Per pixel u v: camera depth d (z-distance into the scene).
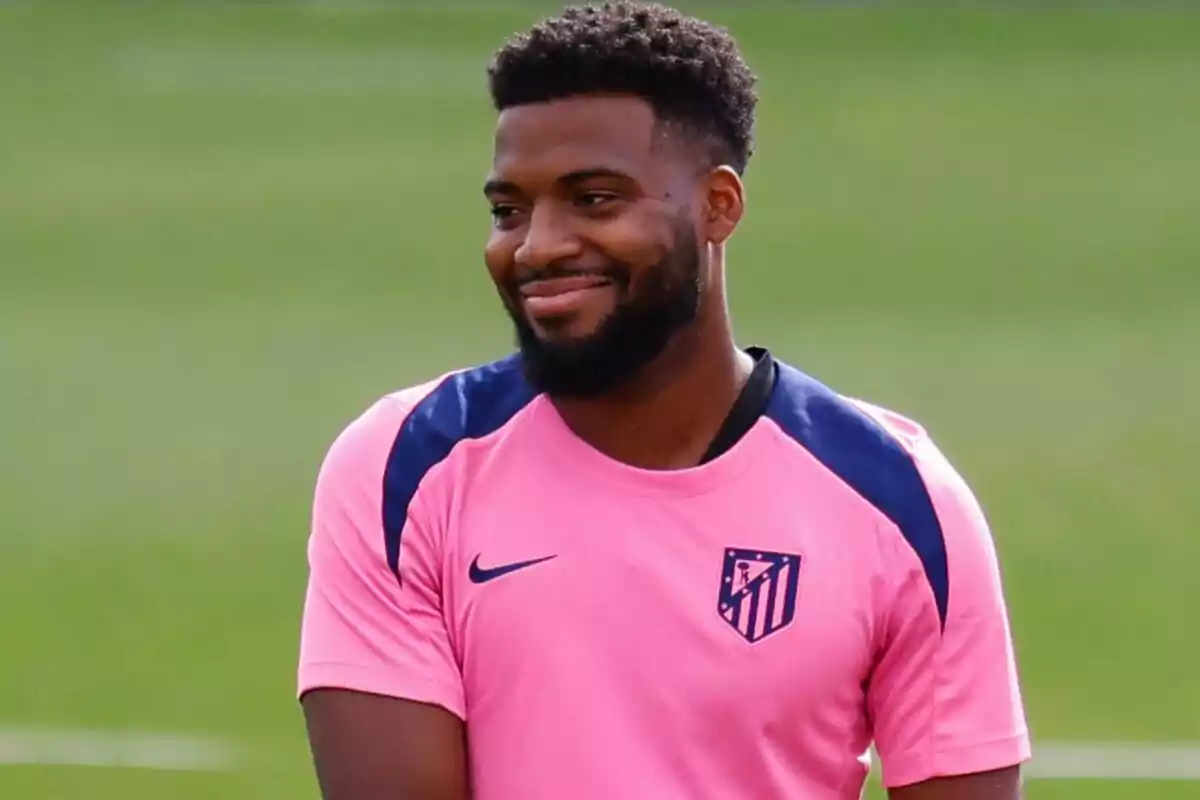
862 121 99.75
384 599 9.94
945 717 10.02
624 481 9.91
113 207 80.75
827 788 9.97
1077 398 51.44
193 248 73.31
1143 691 30.38
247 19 123.88
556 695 9.69
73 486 42.88
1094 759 27.41
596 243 9.62
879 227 77.69
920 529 10.02
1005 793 10.06
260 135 96.94
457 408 10.31
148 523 39.94
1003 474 44.16
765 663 9.71
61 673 30.94
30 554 37.72
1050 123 99.12
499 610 9.80
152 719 28.89
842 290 66.94
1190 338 59.22
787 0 127.62
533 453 10.07
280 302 64.25
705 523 9.88
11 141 94.12
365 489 10.10
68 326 60.34
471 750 9.92
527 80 9.73
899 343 58.72
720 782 9.69
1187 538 39.03
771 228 77.31
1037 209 81.19
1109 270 70.19
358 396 51.62
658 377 9.94
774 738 9.76
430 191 84.56
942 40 119.44
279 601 34.72
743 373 10.27
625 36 9.63
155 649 32.12
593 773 9.62
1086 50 117.12
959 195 83.88
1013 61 114.56
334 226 77.44
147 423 48.66
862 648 9.90
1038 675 31.12
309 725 10.05
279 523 39.94
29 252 72.19
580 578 9.78
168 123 99.19
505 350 57.09
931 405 50.94
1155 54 116.25
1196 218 79.19
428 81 110.62
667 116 9.71
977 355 56.97
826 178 87.06
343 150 94.00
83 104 102.88
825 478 10.06
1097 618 34.06
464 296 65.44
